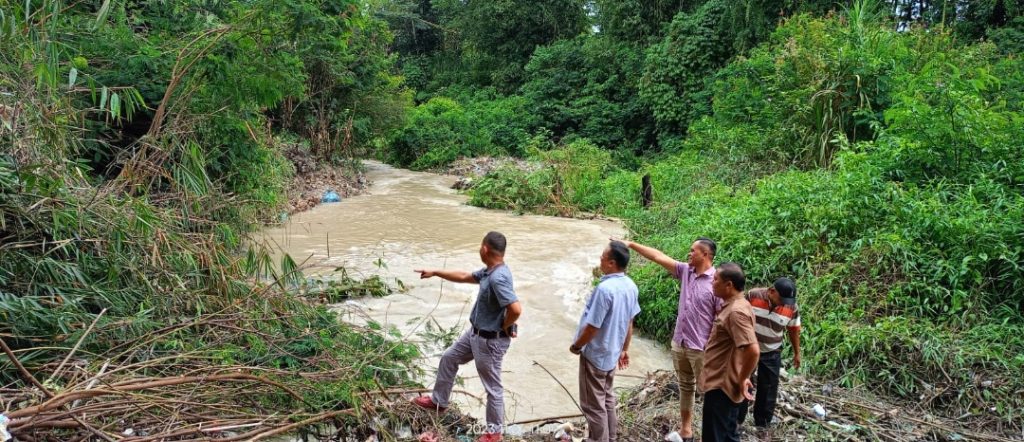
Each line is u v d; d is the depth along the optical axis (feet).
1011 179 24.17
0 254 14.57
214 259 19.58
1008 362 17.13
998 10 52.70
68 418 11.09
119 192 20.51
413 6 134.41
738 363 11.96
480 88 119.85
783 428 15.19
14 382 12.32
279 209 43.50
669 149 69.51
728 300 12.47
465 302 26.05
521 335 23.11
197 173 25.29
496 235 13.71
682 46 71.46
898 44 39.24
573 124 91.30
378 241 37.32
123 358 14.55
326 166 64.69
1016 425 15.47
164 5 31.55
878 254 21.74
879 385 17.62
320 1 30.07
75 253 16.44
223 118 30.35
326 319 19.30
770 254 24.26
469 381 19.11
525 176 53.01
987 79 27.89
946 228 21.42
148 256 17.94
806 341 19.57
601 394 13.17
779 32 49.11
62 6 22.77
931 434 15.23
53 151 18.03
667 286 24.16
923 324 19.02
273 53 30.58
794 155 40.98
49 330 14.19
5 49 17.70
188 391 13.24
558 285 29.19
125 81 27.53
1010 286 19.84
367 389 14.73
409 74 131.13
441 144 84.58
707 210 33.86
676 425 15.51
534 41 113.60
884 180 26.18
